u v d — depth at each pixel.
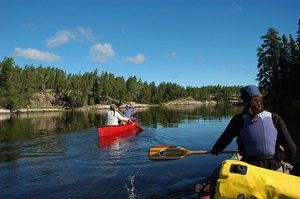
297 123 9.46
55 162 4.38
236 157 3.27
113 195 2.88
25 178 3.51
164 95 113.44
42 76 95.12
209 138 6.93
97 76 98.25
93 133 8.25
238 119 2.09
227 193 1.55
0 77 54.38
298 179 1.57
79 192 2.98
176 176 3.50
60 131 8.91
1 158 4.71
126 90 90.31
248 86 2.12
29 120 16.48
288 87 30.84
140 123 11.77
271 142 1.94
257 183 1.50
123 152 5.15
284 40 36.09
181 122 12.01
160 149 3.10
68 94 75.38
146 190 3.01
